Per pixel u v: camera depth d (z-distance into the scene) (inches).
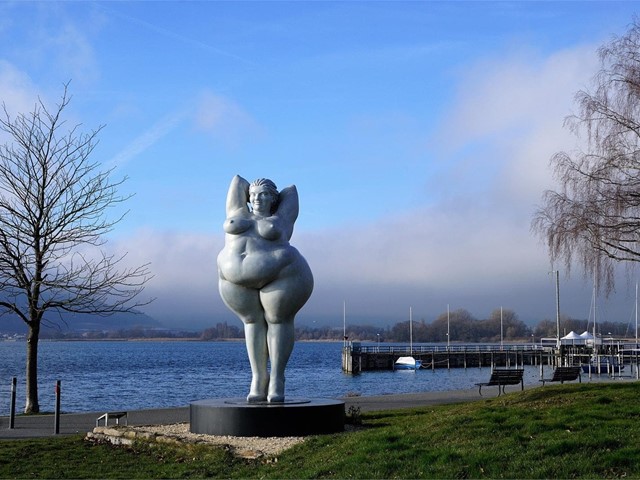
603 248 861.8
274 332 577.6
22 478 463.8
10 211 919.0
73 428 738.2
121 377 2556.6
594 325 3166.8
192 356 5590.6
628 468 394.6
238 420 538.6
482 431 476.7
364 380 2474.2
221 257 574.6
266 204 577.9
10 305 916.0
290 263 564.7
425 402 987.3
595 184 870.4
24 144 940.0
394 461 419.5
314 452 470.3
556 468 395.5
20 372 2876.5
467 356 3403.1
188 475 455.8
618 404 584.4
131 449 550.0
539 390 740.7
